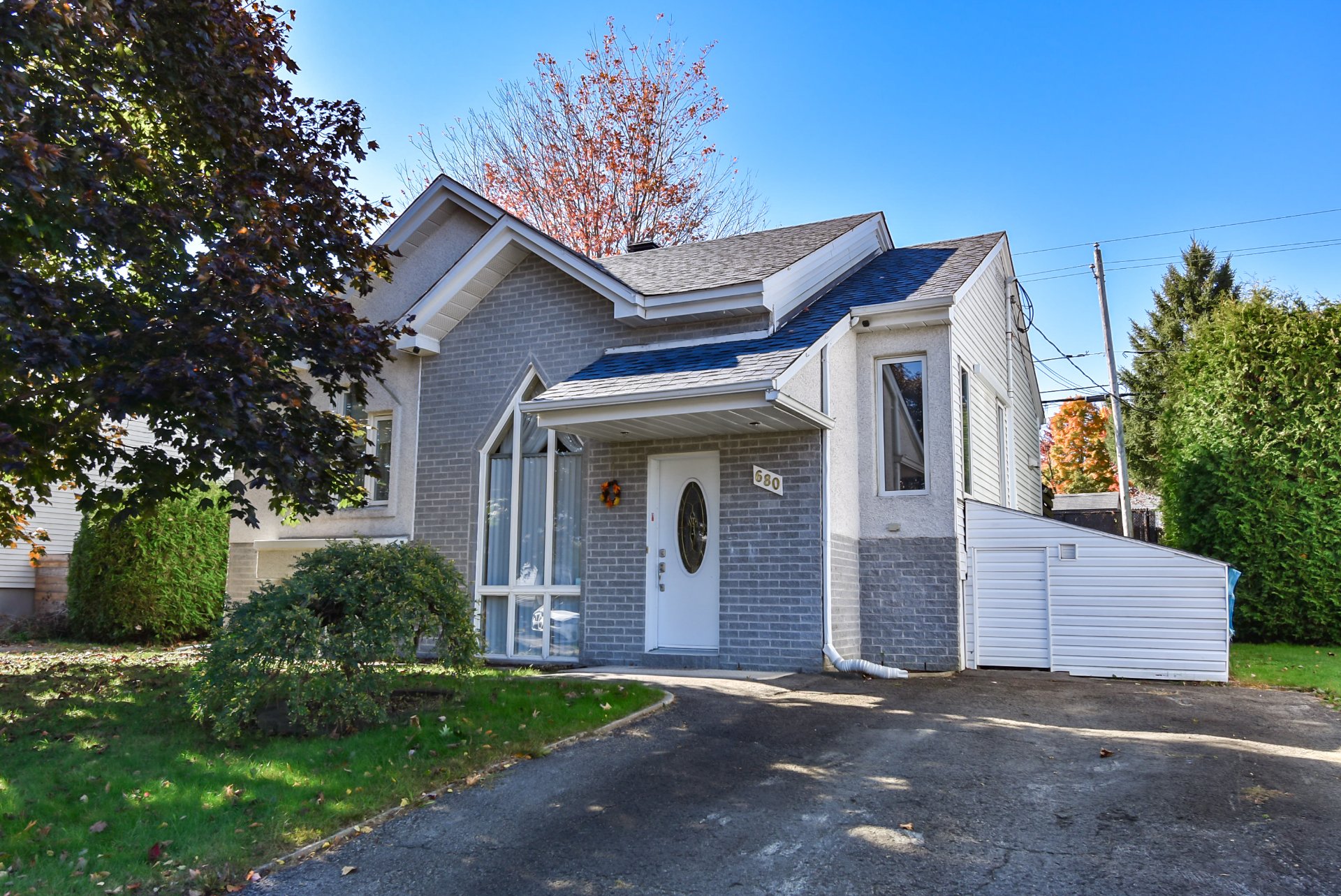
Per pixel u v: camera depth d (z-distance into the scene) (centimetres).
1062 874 468
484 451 1354
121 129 895
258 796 592
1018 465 1722
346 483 949
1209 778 622
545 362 1325
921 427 1204
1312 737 750
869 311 1205
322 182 970
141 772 638
